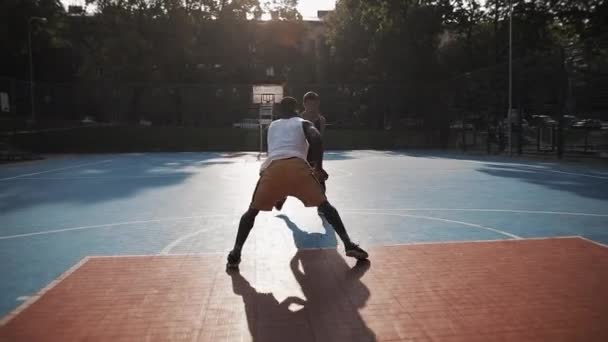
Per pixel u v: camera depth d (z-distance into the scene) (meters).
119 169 15.32
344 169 14.20
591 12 27.03
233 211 7.25
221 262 4.35
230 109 26.28
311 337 2.73
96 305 3.26
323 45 42.53
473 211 7.00
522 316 2.97
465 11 31.05
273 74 42.97
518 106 18.81
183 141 26.28
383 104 26.52
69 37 36.47
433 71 30.69
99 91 25.44
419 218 6.48
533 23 28.89
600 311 3.04
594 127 16.06
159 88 26.03
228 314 3.10
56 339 2.73
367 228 5.84
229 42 38.06
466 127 23.27
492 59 30.69
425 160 17.84
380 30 31.19
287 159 4.30
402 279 3.75
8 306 3.34
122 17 34.25
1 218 6.87
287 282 3.74
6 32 32.34
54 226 6.24
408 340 2.67
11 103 22.39
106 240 5.38
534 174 12.33
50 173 14.22
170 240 5.34
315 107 6.49
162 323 2.96
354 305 3.22
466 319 2.94
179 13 34.78
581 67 15.84
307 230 5.73
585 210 6.98
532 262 4.16
